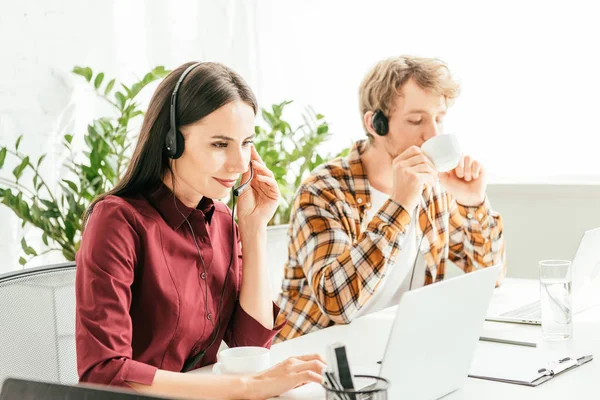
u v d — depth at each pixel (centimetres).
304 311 199
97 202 143
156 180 147
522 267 285
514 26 293
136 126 320
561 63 286
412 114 200
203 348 152
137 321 142
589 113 283
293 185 316
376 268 181
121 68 318
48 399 70
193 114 139
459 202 221
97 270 131
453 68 306
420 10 312
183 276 146
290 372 121
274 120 315
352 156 211
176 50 333
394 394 110
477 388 125
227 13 346
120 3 317
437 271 219
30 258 293
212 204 155
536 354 144
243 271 158
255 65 352
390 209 187
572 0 281
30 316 142
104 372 123
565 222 274
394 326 104
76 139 306
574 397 119
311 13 341
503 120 299
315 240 192
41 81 297
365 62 330
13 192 291
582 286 181
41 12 297
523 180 297
